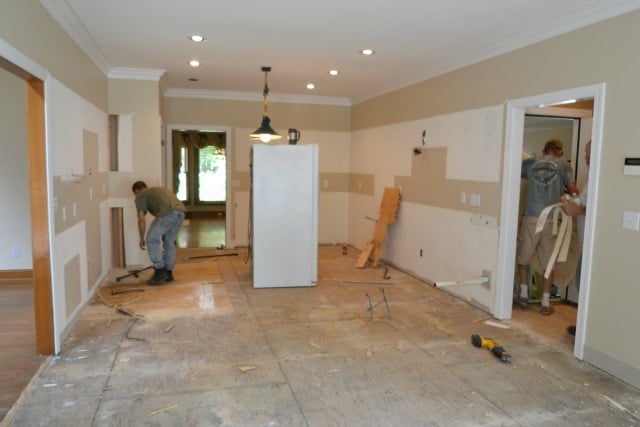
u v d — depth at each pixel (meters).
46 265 3.13
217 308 4.31
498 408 2.61
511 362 3.23
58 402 2.58
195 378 2.90
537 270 4.45
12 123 5.17
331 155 7.90
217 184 12.89
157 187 5.22
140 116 5.73
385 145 6.49
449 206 4.91
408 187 5.83
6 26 2.40
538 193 4.29
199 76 6.00
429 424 2.44
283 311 4.27
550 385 2.90
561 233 4.09
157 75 5.69
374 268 6.18
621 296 2.97
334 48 4.46
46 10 3.05
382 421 2.46
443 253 5.04
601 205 3.10
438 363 3.19
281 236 5.05
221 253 7.02
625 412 2.59
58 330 3.24
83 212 4.13
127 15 3.55
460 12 3.36
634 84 2.86
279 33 4.01
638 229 2.85
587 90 3.20
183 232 9.34
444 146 5.00
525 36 3.72
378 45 4.32
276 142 7.61
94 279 4.65
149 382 2.83
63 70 3.46
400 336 3.69
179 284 5.18
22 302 4.42
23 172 5.23
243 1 3.24
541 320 4.12
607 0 2.95
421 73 5.34
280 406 2.59
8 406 2.55
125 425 2.37
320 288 5.11
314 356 3.27
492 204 4.22
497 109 4.14
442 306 4.50
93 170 4.62
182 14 3.54
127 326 3.79
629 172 2.89
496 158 4.16
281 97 7.54
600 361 3.12
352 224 7.84
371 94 6.91
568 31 3.35
